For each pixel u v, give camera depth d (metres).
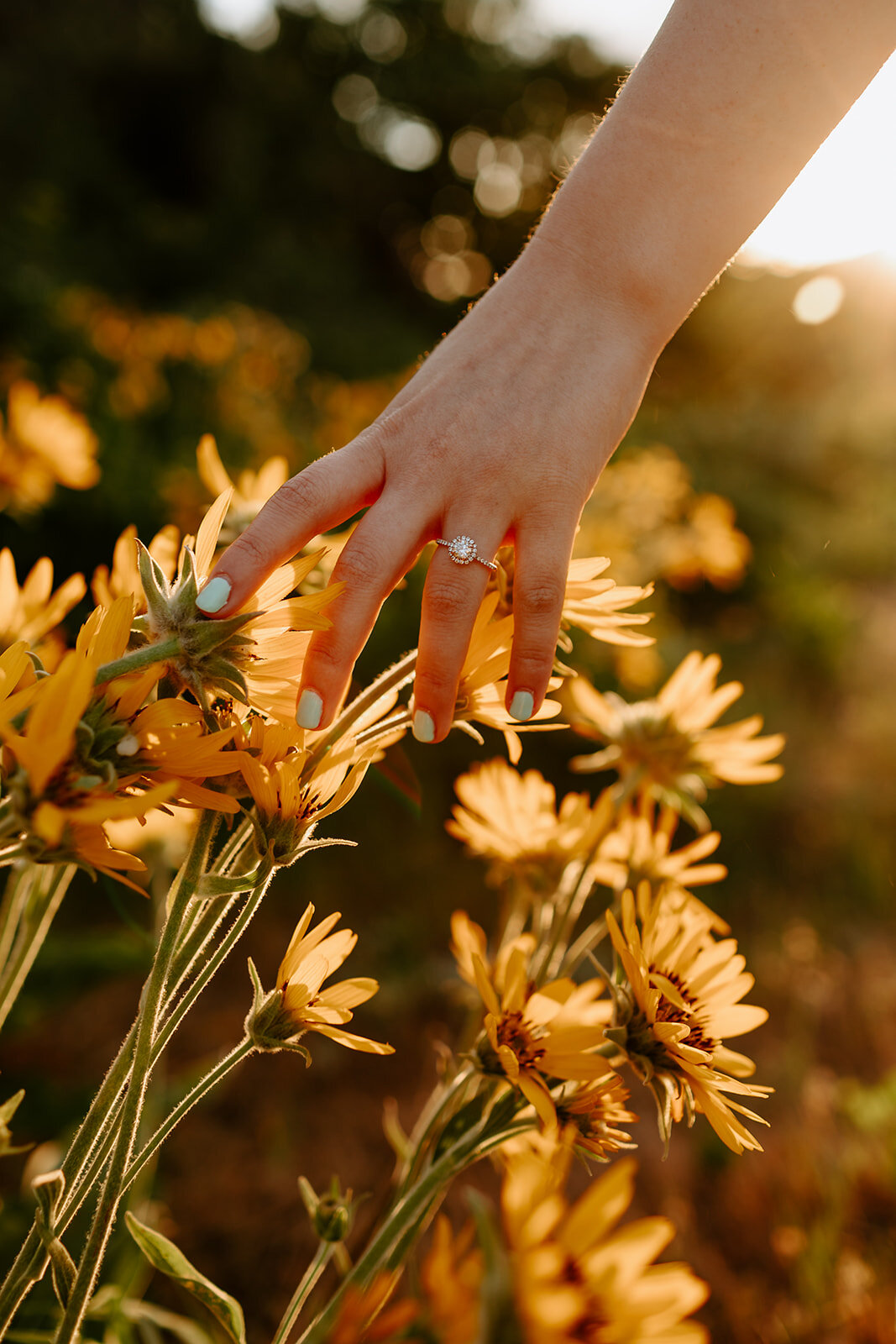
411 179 10.74
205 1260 0.85
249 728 0.46
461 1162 0.47
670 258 0.51
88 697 0.39
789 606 3.23
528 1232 0.38
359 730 0.48
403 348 5.60
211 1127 1.01
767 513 4.31
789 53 0.51
